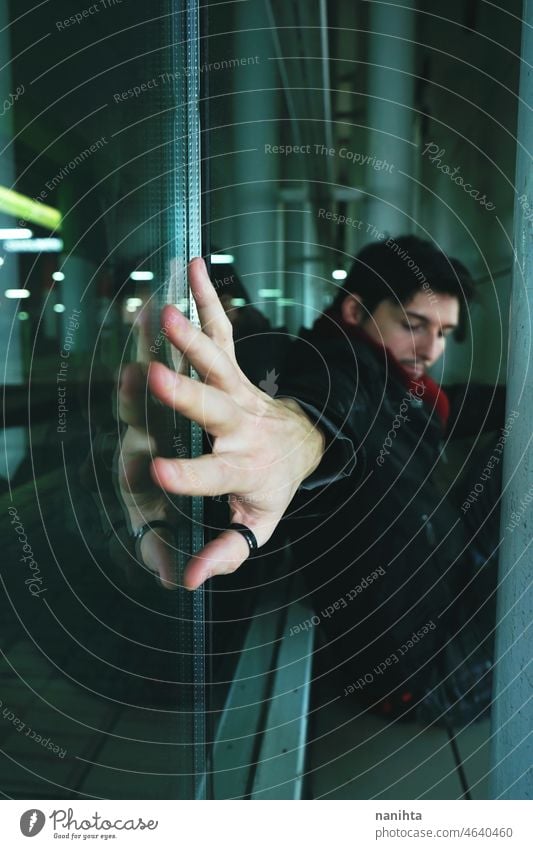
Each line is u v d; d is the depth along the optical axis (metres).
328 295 1.98
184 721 0.87
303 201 2.77
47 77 0.90
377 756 1.00
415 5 2.08
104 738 0.86
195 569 0.47
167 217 0.72
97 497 0.91
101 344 0.92
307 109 2.51
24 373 1.29
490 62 2.27
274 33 1.95
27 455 1.25
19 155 0.97
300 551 1.09
